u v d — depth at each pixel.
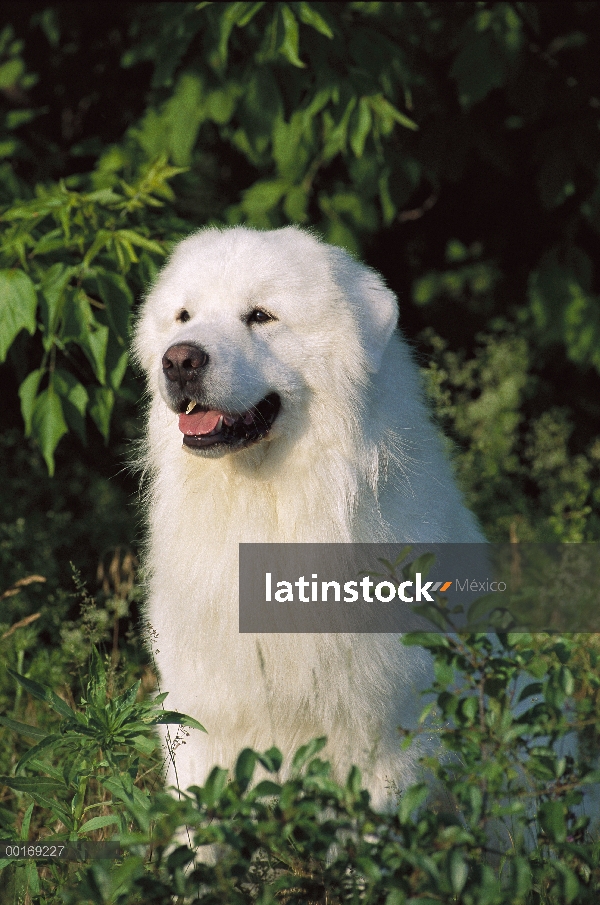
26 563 5.94
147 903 2.32
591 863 2.27
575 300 7.45
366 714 3.30
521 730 2.34
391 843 2.22
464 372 7.11
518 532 6.27
